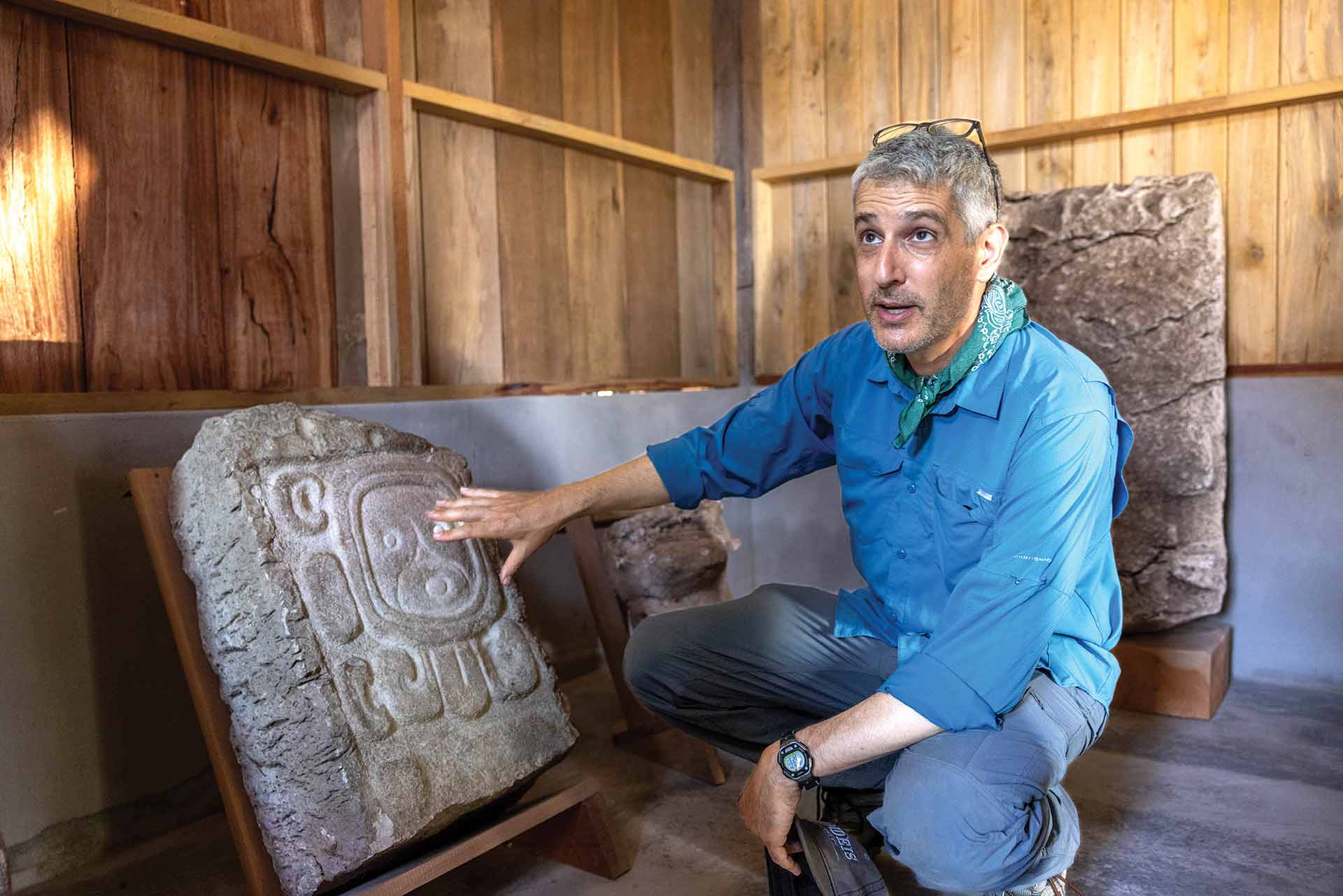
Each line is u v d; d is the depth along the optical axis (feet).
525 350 11.85
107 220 8.16
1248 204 11.44
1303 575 11.18
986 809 5.13
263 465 6.22
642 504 7.08
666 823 7.98
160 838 7.75
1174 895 6.75
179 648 6.07
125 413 7.59
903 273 5.41
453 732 6.33
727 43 14.65
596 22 12.80
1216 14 11.47
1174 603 11.14
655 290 13.83
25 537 6.95
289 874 5.67
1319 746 9.48
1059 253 11.67
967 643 5.22
